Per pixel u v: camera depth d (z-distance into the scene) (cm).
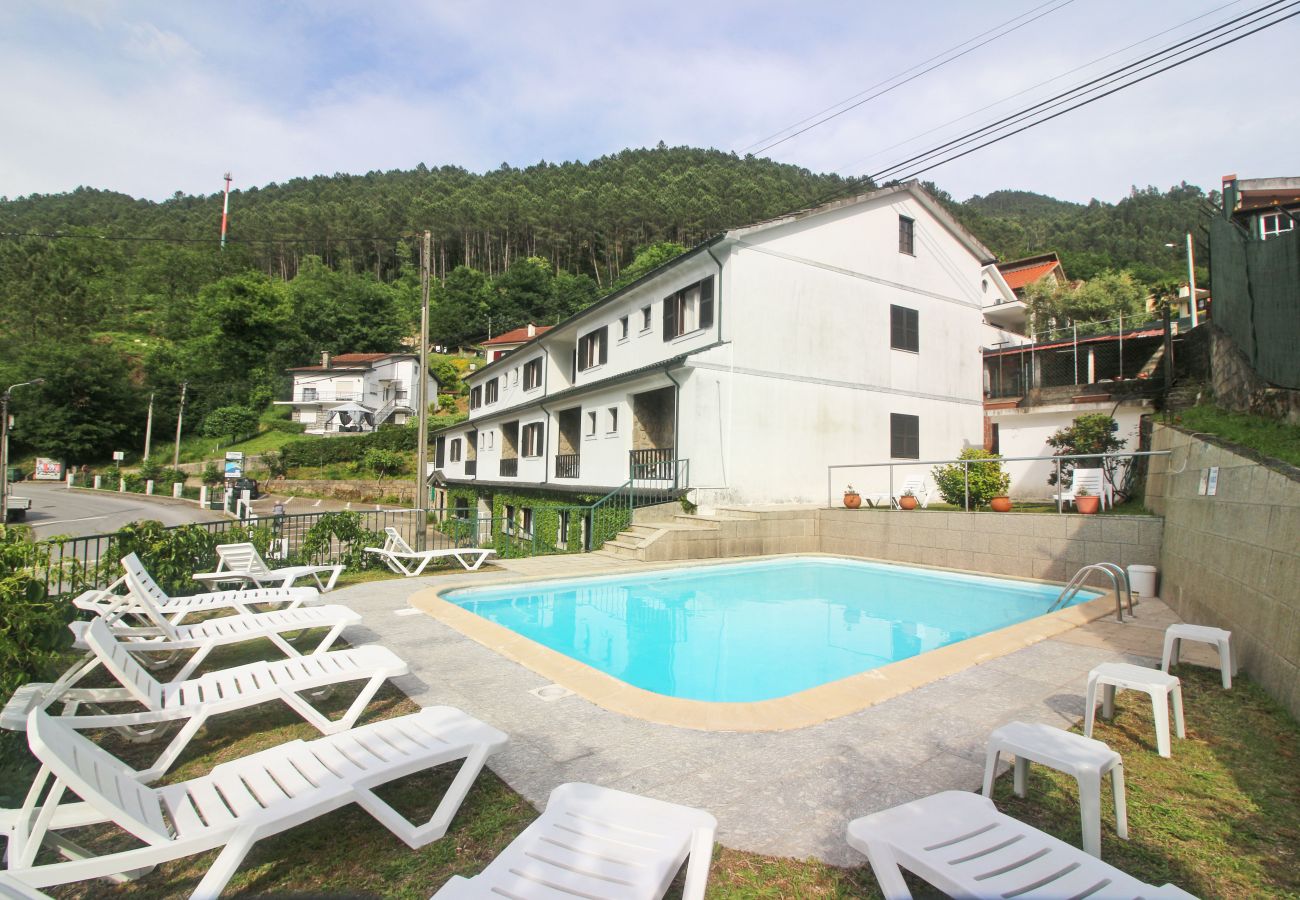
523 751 372
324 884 251
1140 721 427
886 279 1805
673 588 1105
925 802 245
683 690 612
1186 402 1420
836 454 1664
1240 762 365
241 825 229
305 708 367
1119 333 1903
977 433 2017
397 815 270
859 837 222
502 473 2588
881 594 1077
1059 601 853
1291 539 464
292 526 1112
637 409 1667
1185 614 759
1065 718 431
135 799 242
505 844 278
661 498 1527
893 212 1834
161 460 4953
